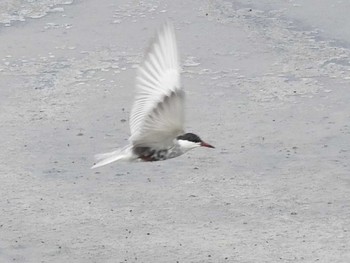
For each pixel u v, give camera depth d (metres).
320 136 19.11
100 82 21.72
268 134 19.25
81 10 25.50
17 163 18.28
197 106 20.52
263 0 25.98
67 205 16.69
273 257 14.85
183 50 23.17
